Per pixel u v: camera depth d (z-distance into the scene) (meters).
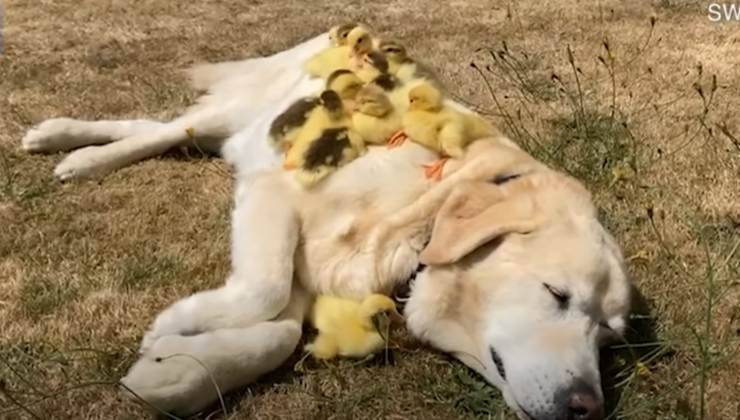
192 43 1.88
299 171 1.07
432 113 1.11
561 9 2.12
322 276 1.04
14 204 1.25
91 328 1.02
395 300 1.04
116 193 1.29
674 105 1.61
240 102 1.40
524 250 0.96
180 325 0.97
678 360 1.01
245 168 1.30
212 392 0.90
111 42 1.86
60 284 1.09
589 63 1.79
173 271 1.13
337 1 2.18
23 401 0.90
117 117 1.54
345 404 0.93
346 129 1.09
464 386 0.97
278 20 2.03
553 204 0.99
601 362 1.00
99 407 0.90
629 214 1.27
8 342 0.99
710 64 1.79
